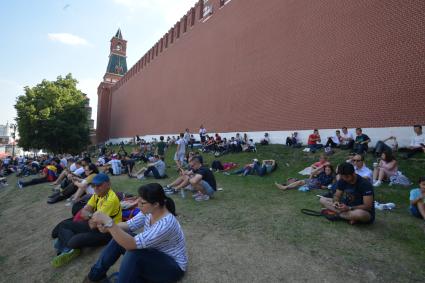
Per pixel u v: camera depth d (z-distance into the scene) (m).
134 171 14.52
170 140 26.66
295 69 16.42
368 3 12.98
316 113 14.87
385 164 8.52
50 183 13.16
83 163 10.12
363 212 5.20
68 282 4.09
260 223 5.71
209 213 6.55
